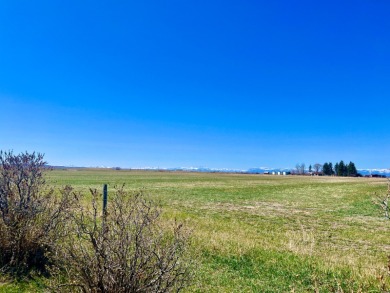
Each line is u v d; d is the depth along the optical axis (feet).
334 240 58.08
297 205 114.83
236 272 30.19
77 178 274.16
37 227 25.29
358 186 211.61
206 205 105.19
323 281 28.43
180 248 20.58
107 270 16.75
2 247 24.59
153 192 151.53
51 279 21.39
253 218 82.33
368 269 32.07
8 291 21.04
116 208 18.02
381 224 77.87
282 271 30.99
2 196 25.20
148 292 16.72
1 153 26.11
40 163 27.40
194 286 24.95
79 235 17.49
